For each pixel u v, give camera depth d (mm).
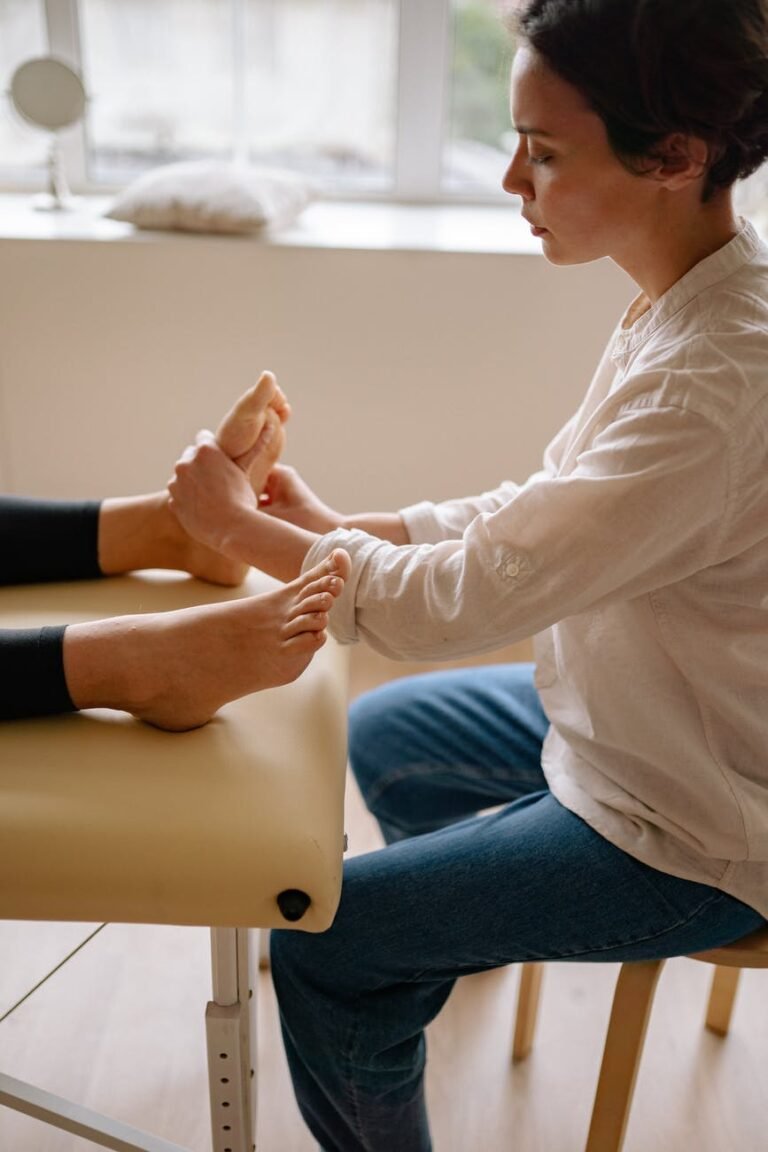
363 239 1934
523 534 842
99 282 1892
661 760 905
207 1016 954
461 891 916
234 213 1879
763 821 892
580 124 804
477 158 2225
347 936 918
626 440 827
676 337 854
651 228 852
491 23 2111
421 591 887
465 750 1155
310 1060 958
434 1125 1201
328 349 1958
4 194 2182
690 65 756
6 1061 1242
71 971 1361
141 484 2039
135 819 839
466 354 1974
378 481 2066
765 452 818
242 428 1055
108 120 2160
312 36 2107
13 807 842
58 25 2055
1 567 1135
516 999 1373
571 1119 1219
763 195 2004
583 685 930
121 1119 1186
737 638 879
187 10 2078
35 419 1983
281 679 908
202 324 1928
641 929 909
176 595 1126
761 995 1395
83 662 909
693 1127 1214
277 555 999
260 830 839
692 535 833
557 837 937
